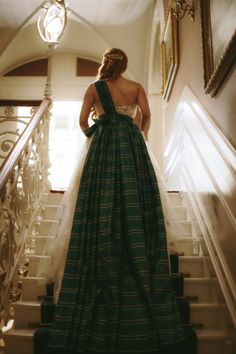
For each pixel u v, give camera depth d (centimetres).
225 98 201
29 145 264
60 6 347
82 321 171
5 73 624
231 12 184
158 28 517
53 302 204
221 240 207
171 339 167
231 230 188
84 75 627
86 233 196
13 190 222
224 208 200
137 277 180
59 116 634
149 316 171
